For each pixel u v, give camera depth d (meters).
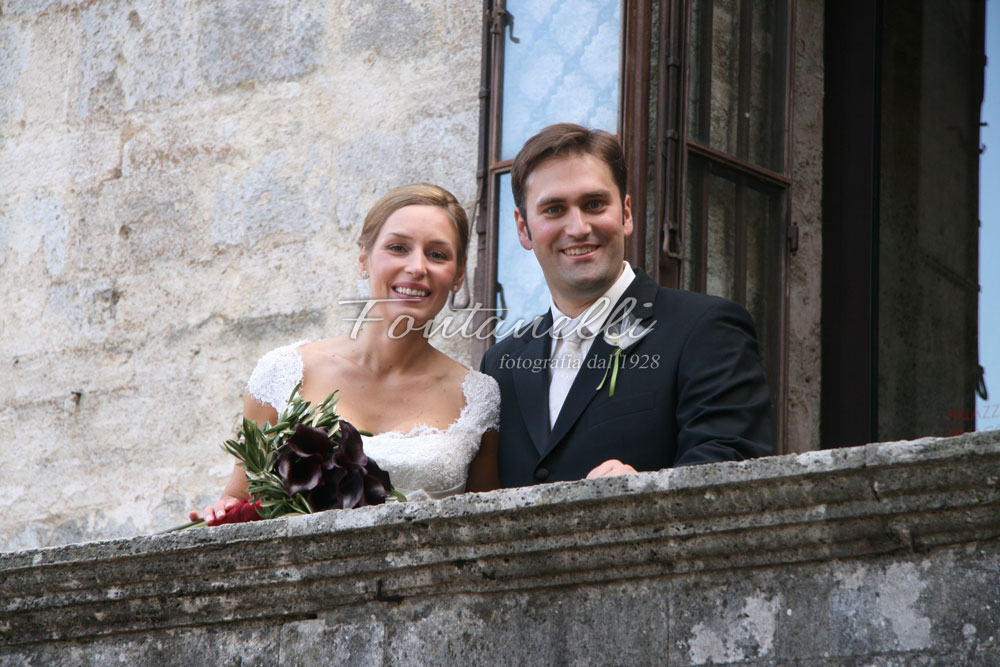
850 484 2.88
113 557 3.59
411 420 4.52
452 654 3.26
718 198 5.04
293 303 5.80
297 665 3.43
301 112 5.97
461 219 4.66
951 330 5.27
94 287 6.26
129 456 6.00
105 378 6.14
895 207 5.43
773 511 2.96
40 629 3.76
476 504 3.20
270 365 4.65
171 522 5.82
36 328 6.36
